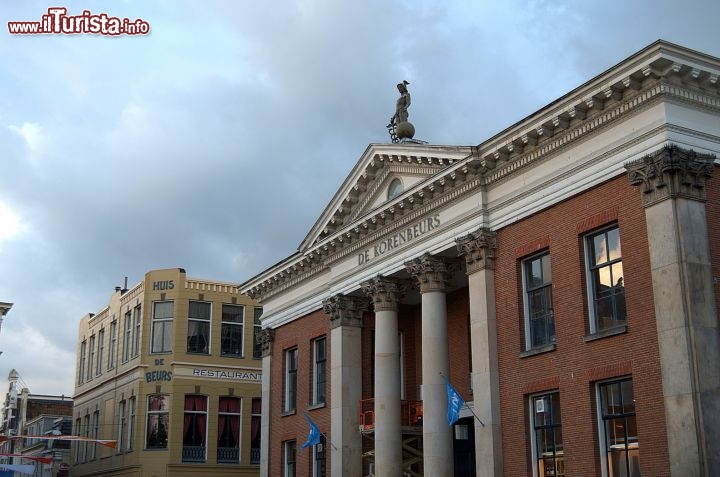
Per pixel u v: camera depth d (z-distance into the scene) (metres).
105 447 52.16
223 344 50.16
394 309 31.70
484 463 25.27
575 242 23.80
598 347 22.58
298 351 38.31
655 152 21.33
